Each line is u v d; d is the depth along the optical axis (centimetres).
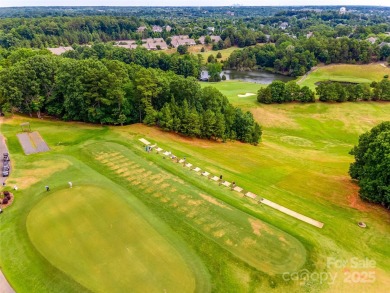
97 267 2688
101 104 6072
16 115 6209
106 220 3269
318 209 3759
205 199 3753
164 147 5262
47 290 2506
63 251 2853
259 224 3350
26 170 4269
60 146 5066
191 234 3144
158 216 3388
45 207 3459
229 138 6300
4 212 3394
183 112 5922
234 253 2930
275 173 4738
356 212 3728
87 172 4269
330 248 3067
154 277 2611
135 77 6319
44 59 6328
